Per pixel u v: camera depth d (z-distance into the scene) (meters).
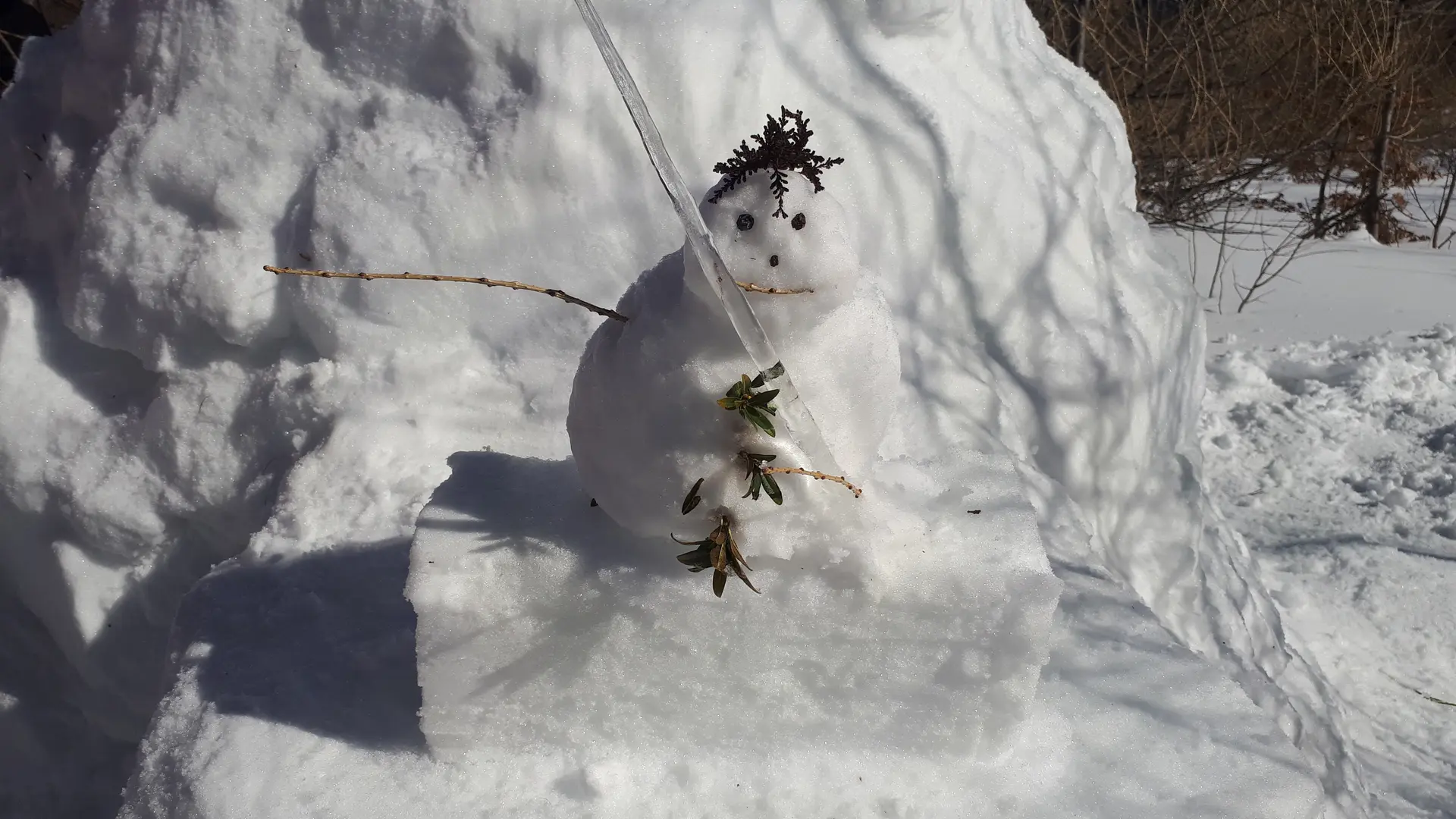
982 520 0.89
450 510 0.89
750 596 0.80
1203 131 4.16
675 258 0.80
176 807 0.84
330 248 1.33
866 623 0.81
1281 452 2.80
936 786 0.84
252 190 1.38
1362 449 2.80
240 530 1.33
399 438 1.29
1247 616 1.75
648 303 0.78
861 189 1.46
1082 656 1.02
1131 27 4.46
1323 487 2.64
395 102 1.39
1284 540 2.40
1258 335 3.58
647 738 0.87
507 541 0.84
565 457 1.29
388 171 1.34
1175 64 4.21
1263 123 4.46
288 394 1.33
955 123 1.57
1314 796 0.83
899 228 1.48
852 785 0.84
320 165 1.36
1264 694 1.46
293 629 1.05
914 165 1.49
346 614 1.07
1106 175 1.84
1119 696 0.95
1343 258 4.73
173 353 1.38
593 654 0.83
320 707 0.93
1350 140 4.89
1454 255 4.93
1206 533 1.81
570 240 1.35
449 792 0.84
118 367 1.45
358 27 1.39
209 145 1.40
